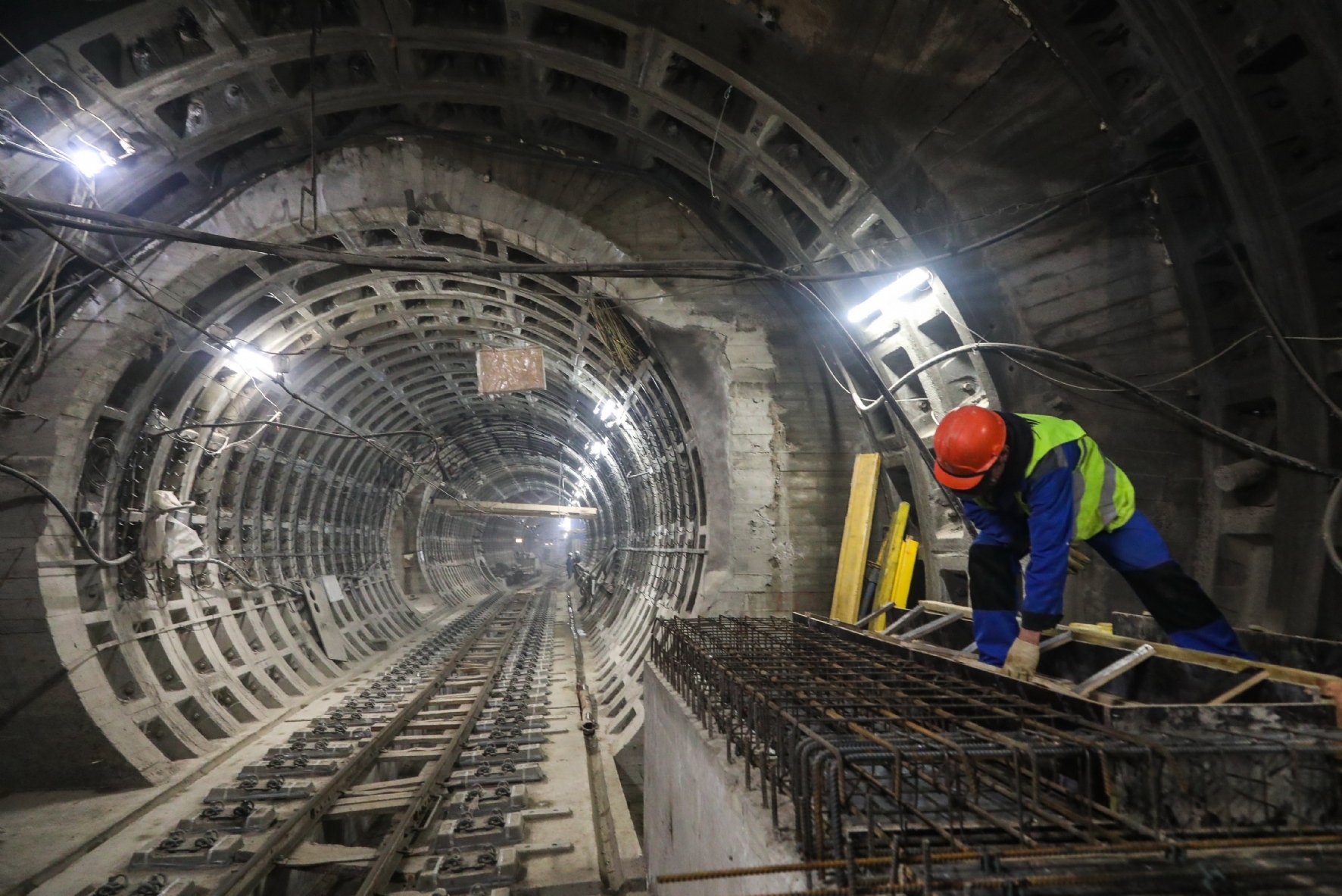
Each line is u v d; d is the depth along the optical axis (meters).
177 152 6.88
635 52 6.00
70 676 7.23
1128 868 1.51
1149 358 4.87
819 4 5.10
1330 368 3.58
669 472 11.92
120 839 5.82
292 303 9.94
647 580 15.33
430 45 6.37
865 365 6.89
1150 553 3.07
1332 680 2.16
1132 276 4.87
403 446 20.67
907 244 5.89
